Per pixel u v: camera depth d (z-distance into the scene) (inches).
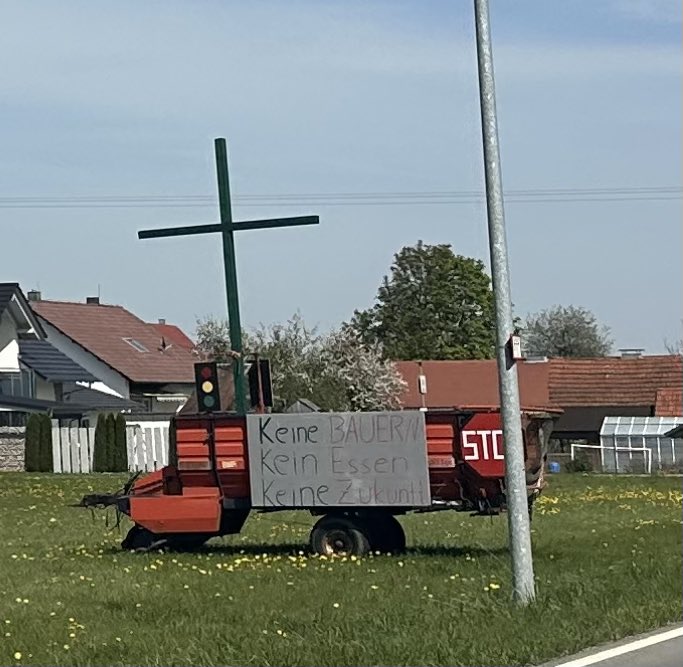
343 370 2559.1
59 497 1412.4
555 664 403.2
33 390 2476.6
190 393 3206.2
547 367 3149.6
